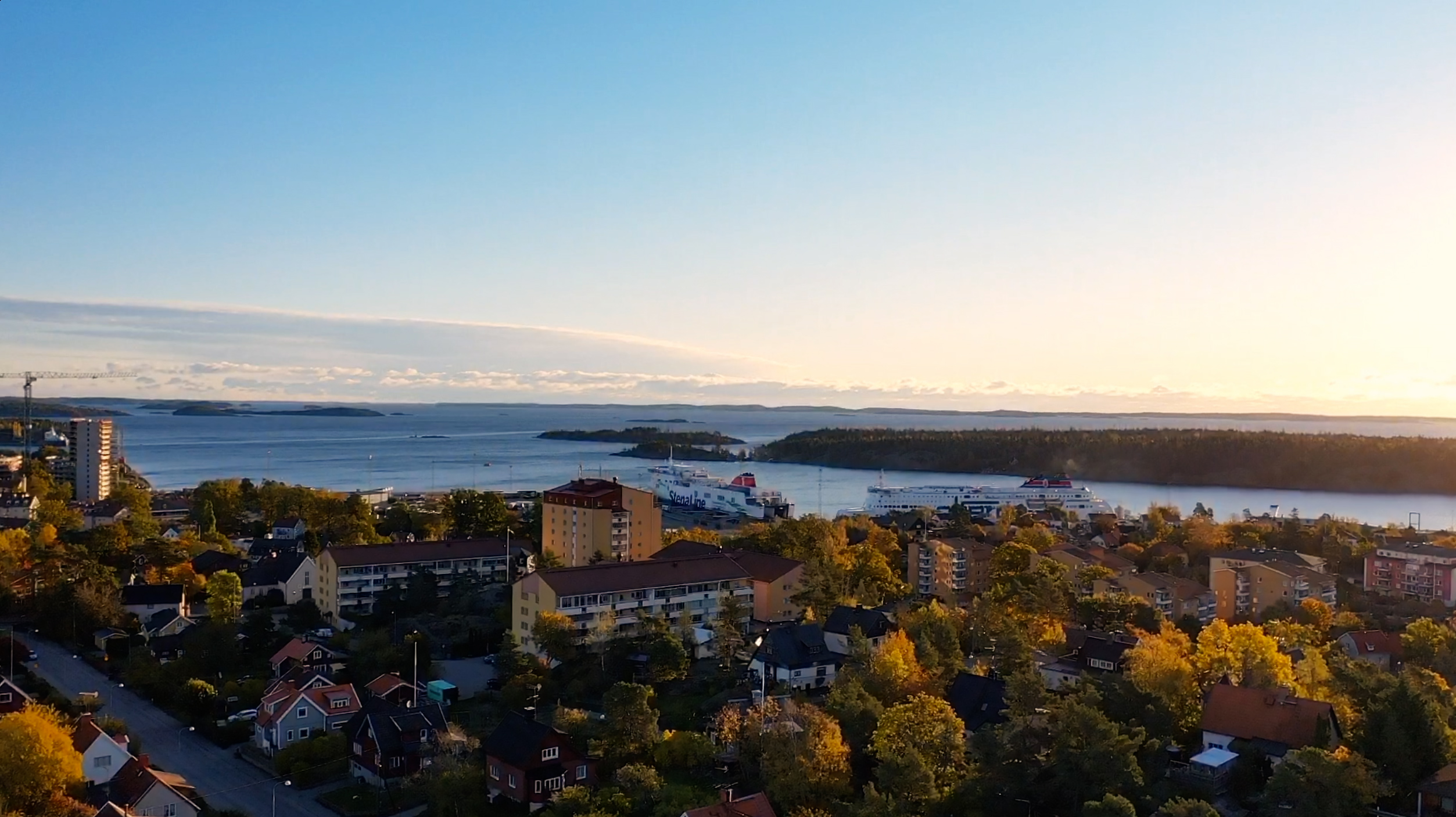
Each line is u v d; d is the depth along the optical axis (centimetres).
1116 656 14012
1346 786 8825
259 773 11538
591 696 13562
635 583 16212
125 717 13162
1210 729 10781
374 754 11256
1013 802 9250
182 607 17712
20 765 9188
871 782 10019
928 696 10788
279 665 14575
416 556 19262
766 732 10506
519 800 10362
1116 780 8981
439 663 15562
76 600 16375
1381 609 19550
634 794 9962
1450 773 9338
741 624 16075
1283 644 15050
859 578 19762
